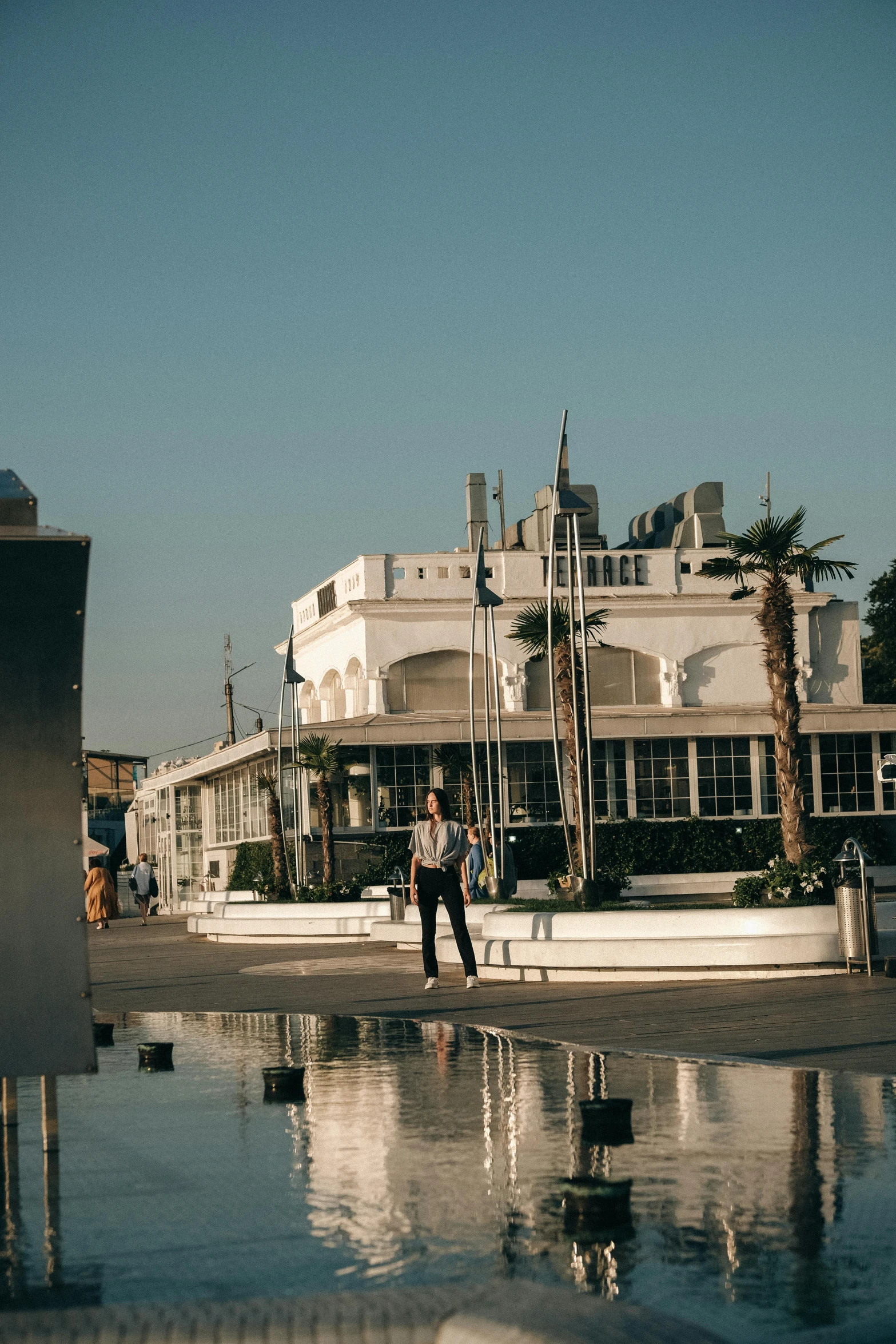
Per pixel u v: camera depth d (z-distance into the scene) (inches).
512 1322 110.2
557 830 1649.9
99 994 648.4
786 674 1068.5
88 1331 117.6
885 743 1728.6
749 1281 153.1
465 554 1882.4
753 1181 199.3
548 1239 169.6
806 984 570.9
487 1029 413.1
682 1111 258.1
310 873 1625.2
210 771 1994.3
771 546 1064.2
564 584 1895.9
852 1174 202.4
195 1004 564.7
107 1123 258.1
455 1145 229.8
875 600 2181.3
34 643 206.5
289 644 1508.4
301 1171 211.3
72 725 209.5
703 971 611.5
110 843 3233.3
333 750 1530.5
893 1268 157.2
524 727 1640.0
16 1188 201.3
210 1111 270.5
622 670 1915.6
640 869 1654.8
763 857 1684.3
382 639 1843.0
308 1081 309.4
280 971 781.3
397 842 1643.7
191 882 2249.0
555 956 629.9
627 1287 150.9
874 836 1704.0
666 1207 185.2
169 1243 169.6
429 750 1664.6
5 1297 148.8
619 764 1700.3
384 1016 490.9
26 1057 207.5
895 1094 274.2
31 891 208.4
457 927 599.2
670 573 1935.3
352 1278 154.0
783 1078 298.7
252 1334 116.0
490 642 1861.5
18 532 201.2
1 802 207.3
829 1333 136.0
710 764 1711.4
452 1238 170.7
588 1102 236.8
